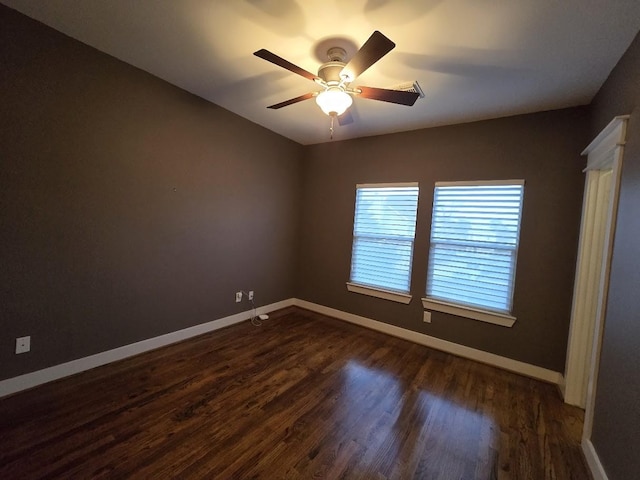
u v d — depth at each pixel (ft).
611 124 5.43
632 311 4.39
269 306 12.86
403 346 10.13
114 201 7.61
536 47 5.72
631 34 5.08
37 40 6.11
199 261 9.86
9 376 6.25
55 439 5.17
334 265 12.83
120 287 7.91
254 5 5.13
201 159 9.57
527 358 8.52
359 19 5.31
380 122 10.10
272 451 5.22
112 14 5.67
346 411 6.47
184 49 6.72
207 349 9.08
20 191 6.13
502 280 8.93
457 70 6.66
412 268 10.61
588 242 7.01
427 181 10.28
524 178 8.57
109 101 7.30
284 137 12.71
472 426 6.18
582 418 6.59
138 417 5.87
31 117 6.16
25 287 6.34
